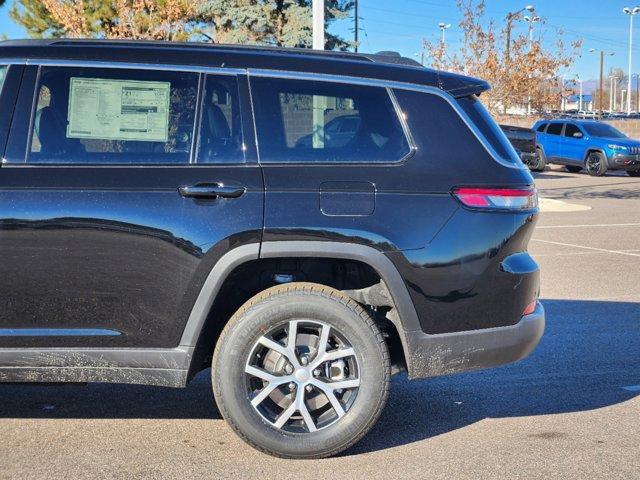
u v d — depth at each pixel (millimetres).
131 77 4207
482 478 4020
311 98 4277
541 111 28156
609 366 6098
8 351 4020
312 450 4156
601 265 10703
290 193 4082
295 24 29578
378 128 4289
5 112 4125
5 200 3971
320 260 4348
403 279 4133
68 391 5418
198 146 4152
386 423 4859
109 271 4008
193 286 4035
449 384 5668
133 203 4008
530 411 5094
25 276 3986
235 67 4277
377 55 4559
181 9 24141
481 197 4238
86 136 4129
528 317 4418
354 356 4152
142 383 4113
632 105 123250
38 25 28188
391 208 4141
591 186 24359
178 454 4305
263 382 4266
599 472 4109
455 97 4398
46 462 4172
